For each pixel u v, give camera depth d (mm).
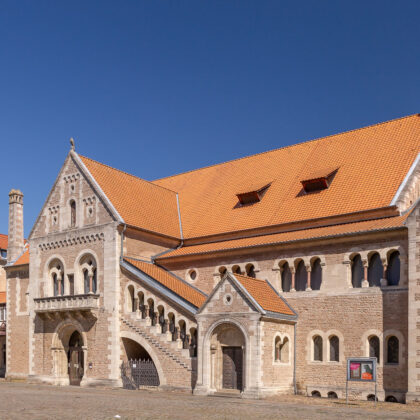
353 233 32969
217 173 49531
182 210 47562
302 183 39906
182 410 24828
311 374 33938
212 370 33469
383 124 41469
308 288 35000
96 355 39906
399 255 31750
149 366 37594
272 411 25031
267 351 32281
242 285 32938
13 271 50719
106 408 25062
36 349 44000
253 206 42312
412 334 29812
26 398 29531
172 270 41906
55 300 42219
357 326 32688
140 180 48031
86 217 42594
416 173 35375
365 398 31672
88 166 44219
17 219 53562
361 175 38156
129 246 41094
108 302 39812
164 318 37375
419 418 23438
